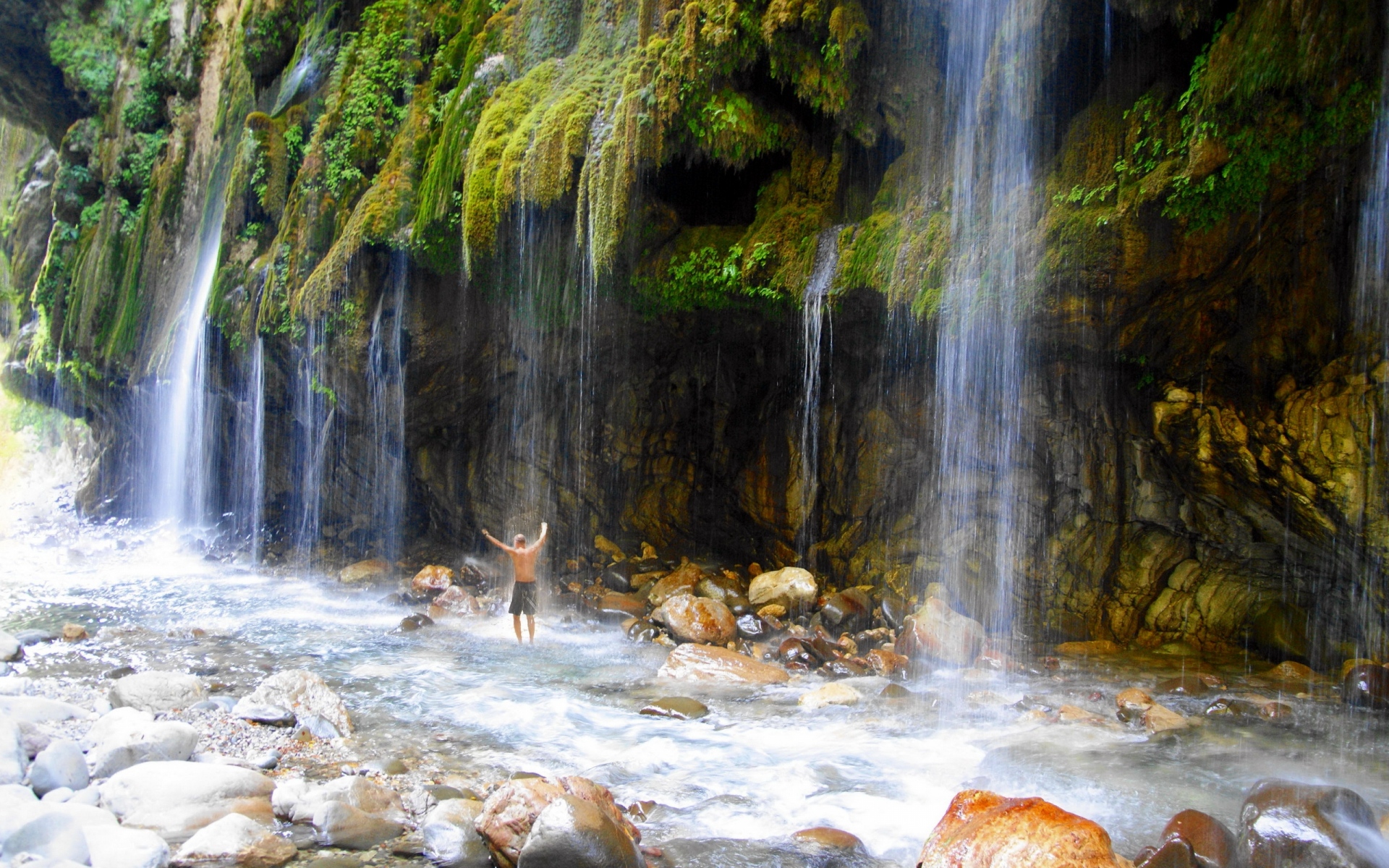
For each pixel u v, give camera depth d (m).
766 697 9.12
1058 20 8.77
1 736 6.28
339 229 15.10
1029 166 9.16
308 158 16.03
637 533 15.03
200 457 20.77
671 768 7.11
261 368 17.50
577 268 12.35
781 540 13.77
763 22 9.88
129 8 24.89
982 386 10.88
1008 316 9.26
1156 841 5.76
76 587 16.20
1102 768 7.05
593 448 15.09
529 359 14.63
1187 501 10.29
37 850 4.87
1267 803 5.34
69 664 10.46
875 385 12.34
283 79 18.91
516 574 11.62
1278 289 9.16
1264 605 10.05
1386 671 8.45
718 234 11.46
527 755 7.42
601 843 4.91
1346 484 8.69
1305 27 7.04
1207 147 7.65
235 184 18.11
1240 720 8.16
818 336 10.65
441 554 16.73
